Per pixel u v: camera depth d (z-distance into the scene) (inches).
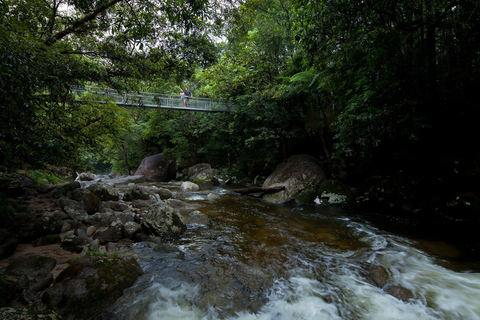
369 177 325.7
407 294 114.5
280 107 430.9
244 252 165.8
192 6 174.4
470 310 105.3
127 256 133.6
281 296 115.8
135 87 239.1
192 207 305.7
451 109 231.3
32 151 127.0
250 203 339.3
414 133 227.3
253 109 450.6
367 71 243.9
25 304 93.5
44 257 123.9
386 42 221.6
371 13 222.4
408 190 268.4
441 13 189.0
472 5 177.5
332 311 105.6
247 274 134.2
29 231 150.7
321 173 365.4
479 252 168.9
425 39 231.1
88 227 181.2
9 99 98.6
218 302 109.4
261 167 557.9
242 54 471.2
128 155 924.6
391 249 173.8
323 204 326.6
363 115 225.5
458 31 206.4
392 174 295.6
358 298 114.7
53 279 112.8
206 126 706.8
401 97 228.4
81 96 315.6
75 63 171.2
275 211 290.7
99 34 208.4
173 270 135.9
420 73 219.1
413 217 253.1
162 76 258.7
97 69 193.3
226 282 125.4
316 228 223.3
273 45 458.3
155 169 745.6
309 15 232.8
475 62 229.6
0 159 166.7
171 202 305.7
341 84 301.7
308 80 334.3
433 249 173.9
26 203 214.7
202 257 156.1
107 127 351.3
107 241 168.9
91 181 620.7
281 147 493.4
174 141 733.3
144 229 194.4
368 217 263.3
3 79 89.5
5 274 106.0
